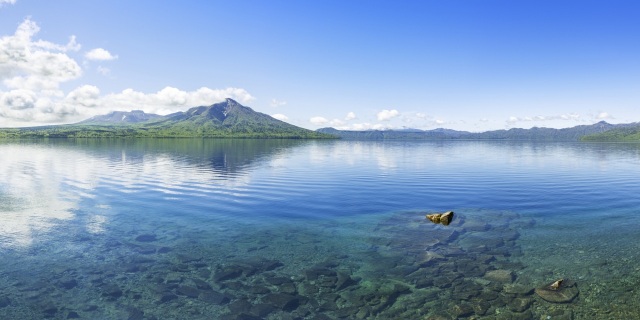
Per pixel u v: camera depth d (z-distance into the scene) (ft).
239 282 60.75
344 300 54.49
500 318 48.85
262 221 97.55
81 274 63.52
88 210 110.01
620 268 64.13
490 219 97.14
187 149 478.59
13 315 50.14
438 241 79.97
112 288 58.29
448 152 431.43
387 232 87.20
